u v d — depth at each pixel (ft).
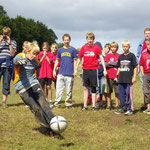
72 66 26.40
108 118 21.89
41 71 28.37
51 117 16.25
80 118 21.93
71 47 26.53
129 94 23.32
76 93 40.75
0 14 245.86
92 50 24.67
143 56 23.73
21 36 262.88
